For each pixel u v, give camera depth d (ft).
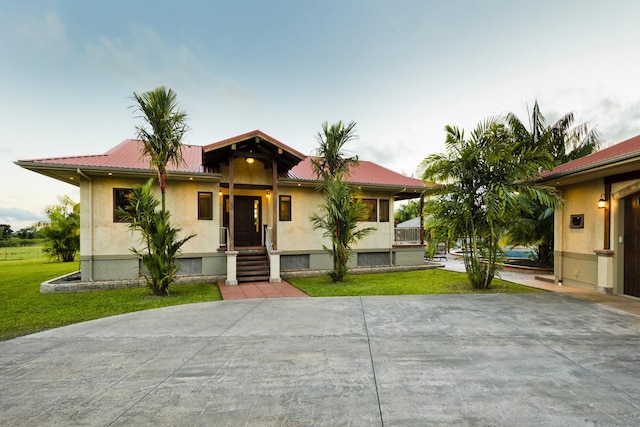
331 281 37.96
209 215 39.81
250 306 24.22
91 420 9.00
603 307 22.66
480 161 29.68
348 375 11.89
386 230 49.37
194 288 33.65
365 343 15.60
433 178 31.24
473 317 20.26
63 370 12.69
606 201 27.40
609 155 27.25
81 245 34.32
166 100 28.40
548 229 45.65
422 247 51.42
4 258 87.76
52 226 68.03
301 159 40.22
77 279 36.73
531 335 16.53
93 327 18.95
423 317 20.38
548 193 28.14
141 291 32.19
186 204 38.68
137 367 12.92
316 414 9.18
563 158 48.19
